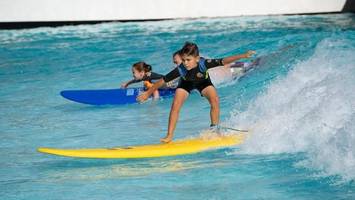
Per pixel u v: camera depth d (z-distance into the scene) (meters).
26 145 18.98
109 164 16.59
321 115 17.03
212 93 17.80
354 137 15.59
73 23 39.72
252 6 40.25
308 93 18.72
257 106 20.53
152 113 22.25
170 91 24.20
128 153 16.84
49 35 37.31
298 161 15.68
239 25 37.47
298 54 26.48
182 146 17.14
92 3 39.44
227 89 24.06
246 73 25.19
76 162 17.00
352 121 16.28
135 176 15.59
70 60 31.42
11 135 20.17
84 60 31.33
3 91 26.38
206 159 16.45
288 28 35.53
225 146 17.08
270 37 33.22
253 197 13.78
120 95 24.11
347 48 25.67
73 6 39.31
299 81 20.98
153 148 17.11
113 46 33.84
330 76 20.16
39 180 15.74
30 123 21.56
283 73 24.03
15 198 14.59
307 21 37.84
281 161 15.81
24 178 15.98
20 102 24.55
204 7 40.06
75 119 21.91
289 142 16.69
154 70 28.88
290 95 20.17
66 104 24.11
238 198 13.78
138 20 40.03
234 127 18.72
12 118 22.28
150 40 34.78
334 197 13.38
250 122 19.05
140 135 19.47
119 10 39.69
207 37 34.53
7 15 39.09
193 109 22.33
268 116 18.69
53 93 25.80
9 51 33.69
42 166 16.86
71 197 14.45
